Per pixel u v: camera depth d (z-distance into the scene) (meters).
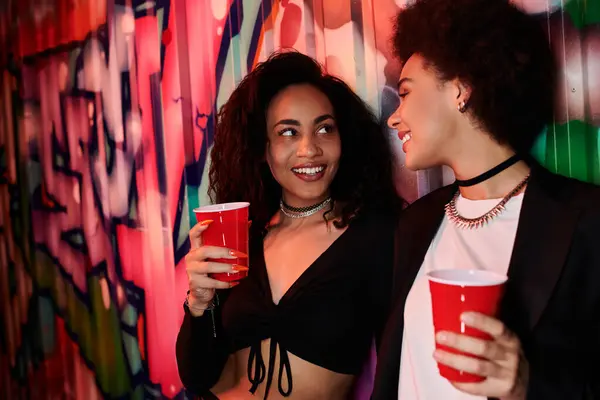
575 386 0.96
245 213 1.41
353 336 1.59
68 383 3.29
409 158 1.22
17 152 3.44
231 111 1.80
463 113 1.14
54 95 3.16
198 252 1.43
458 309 0.89
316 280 1.58
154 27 2.51
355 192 1.70
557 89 1.46
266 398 1.61
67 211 3.18
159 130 2.53
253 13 2.11
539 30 1.17
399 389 1.24
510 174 1.16
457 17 1.12
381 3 1.79
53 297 3.34
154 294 2.64
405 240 1.31
